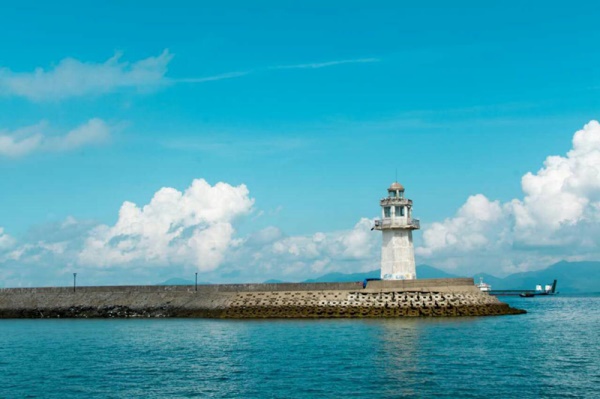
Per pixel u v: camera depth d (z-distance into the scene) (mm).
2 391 48406
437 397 44094
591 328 87188
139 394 47062
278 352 63375
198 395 46406
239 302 102625
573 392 45188
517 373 51375
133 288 111688
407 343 66938
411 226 101000
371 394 45156
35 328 92062
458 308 96375
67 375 54188
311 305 98188
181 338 76312
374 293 97062
